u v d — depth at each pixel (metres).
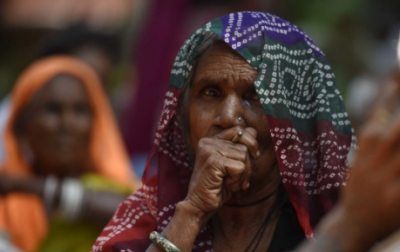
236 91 5.39
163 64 13.95
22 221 10.40
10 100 12.18
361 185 3.48
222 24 5.48
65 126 10.70
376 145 3.45
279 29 5.52
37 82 10.85
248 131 5.25
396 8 14.78
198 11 13.98
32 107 10.78
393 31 14.80
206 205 5.14
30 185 9.88
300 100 5.57
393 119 3.42
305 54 5.59
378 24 14.62
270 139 5.41
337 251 3.54
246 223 5.62
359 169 3.49
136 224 5.77
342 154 5.61
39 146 10.70
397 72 3.53
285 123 5.30
